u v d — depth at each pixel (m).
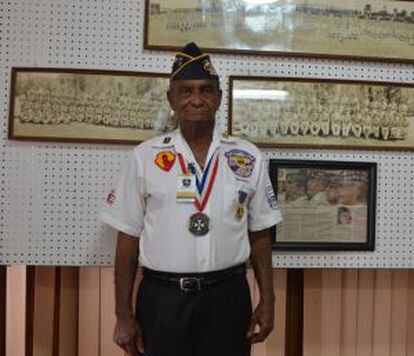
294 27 1.64
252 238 1.46
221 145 1.41
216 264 1.31
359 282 1.76
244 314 1.37
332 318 1.75
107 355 1.68
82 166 1.59
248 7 1.62
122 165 1.60
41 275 1.65
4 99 1.58
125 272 1.37
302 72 1.65
